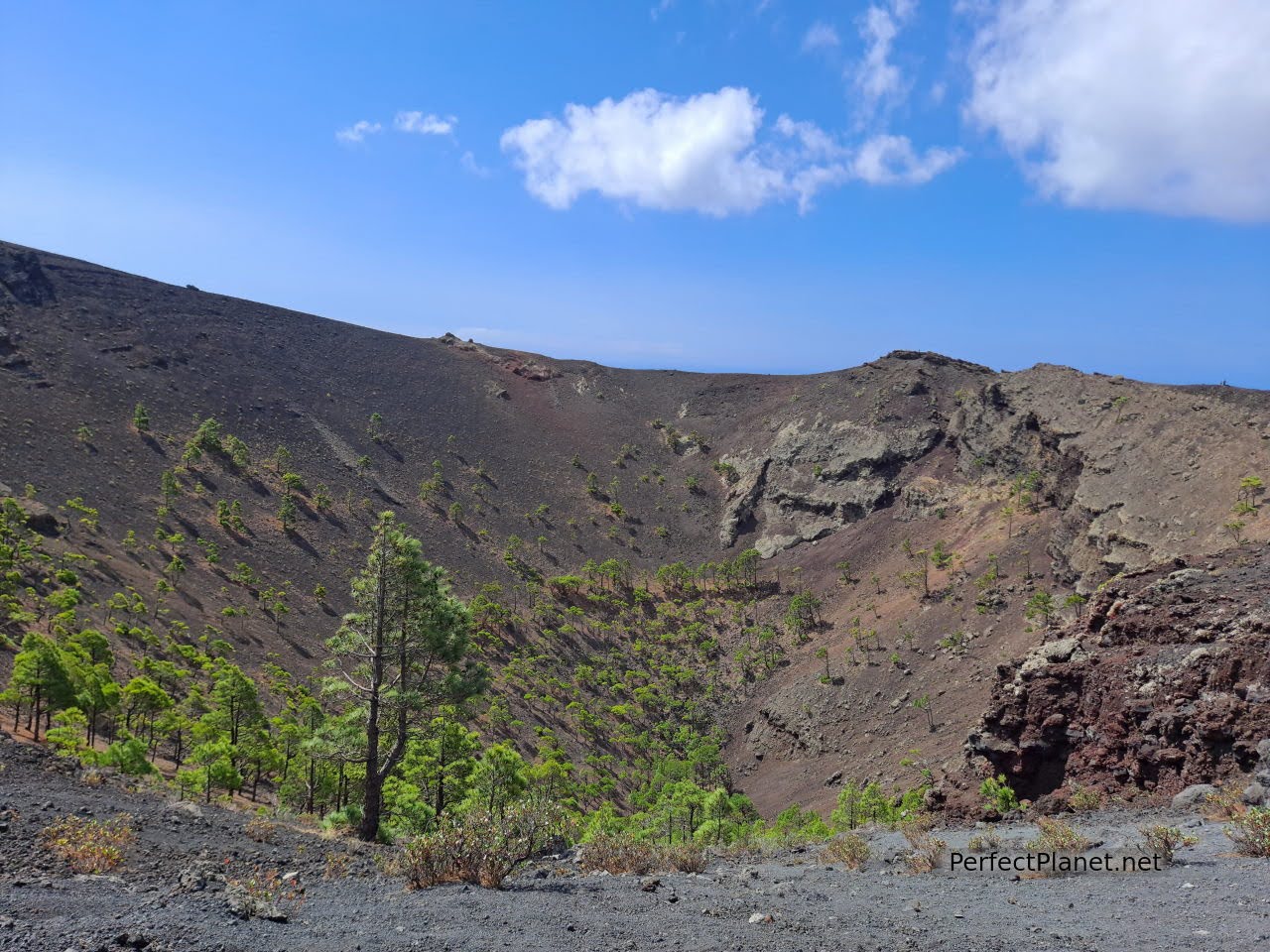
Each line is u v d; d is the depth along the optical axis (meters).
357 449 182.50
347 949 7.46
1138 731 22.91
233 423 169.25
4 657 58.16
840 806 60.12
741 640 134.50
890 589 126.06
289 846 15.52
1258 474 80.69
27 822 12.55
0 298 170.50
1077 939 8.15
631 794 90.88
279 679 90.31
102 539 107.50
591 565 159.75
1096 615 28.94
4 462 118.69
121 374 166.25
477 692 28.55
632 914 9.70
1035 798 25.56
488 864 12.20
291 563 128.62
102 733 57.94
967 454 144.88
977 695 84.38
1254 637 22.09
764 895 11.35
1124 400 111.00
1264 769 16.94
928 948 7.83
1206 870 11.45
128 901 8.80
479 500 180.75
